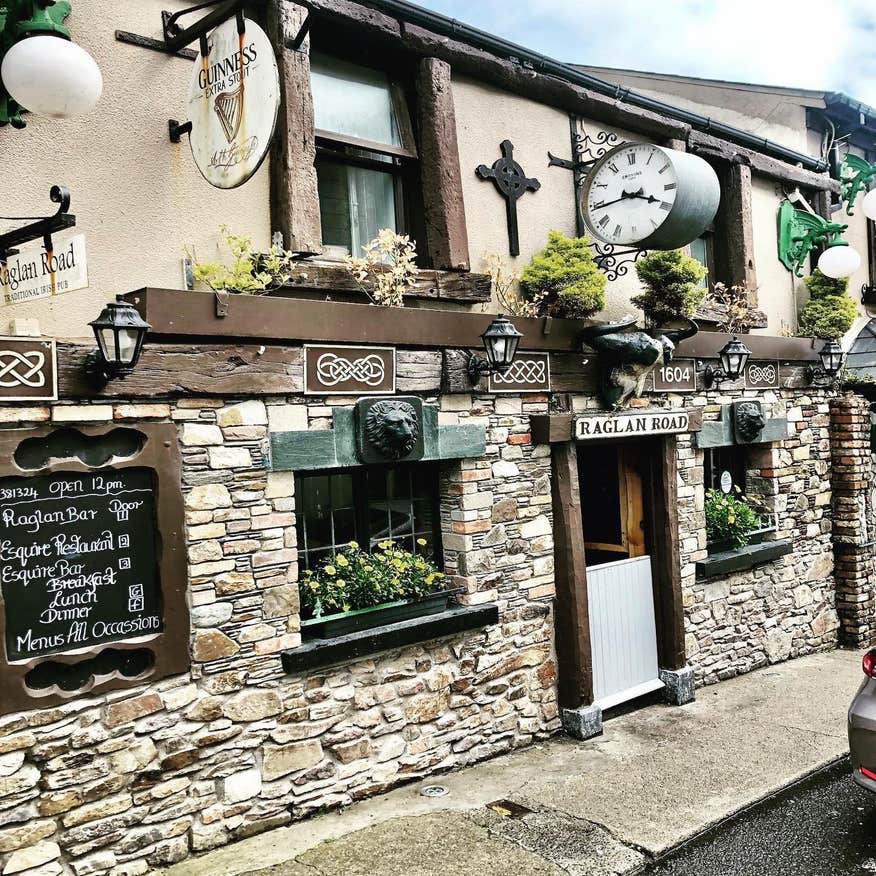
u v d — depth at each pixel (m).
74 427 3.79
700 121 7.35
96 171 4.11
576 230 6.47
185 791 4.12
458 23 5.48
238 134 3.73
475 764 5.33
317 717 4.58
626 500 6.94
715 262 8.10
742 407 7.36
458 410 5.31
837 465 8.55
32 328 3.78
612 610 6.41
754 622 7.57
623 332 5.99
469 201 5.74
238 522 4.31
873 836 4.47
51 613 3.78
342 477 5.11
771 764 5.34
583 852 4.20
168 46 4.32
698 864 4.20
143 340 3.86
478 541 5.40
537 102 6.23
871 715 4.45
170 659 4.07
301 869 4.01
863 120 9.64
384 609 4.86
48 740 3.73
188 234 4.42
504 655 5.54
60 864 3.76
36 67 3.04
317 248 4.68
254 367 4.32
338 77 5.28
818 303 8.59
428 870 4.00
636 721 6.21
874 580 8.79
